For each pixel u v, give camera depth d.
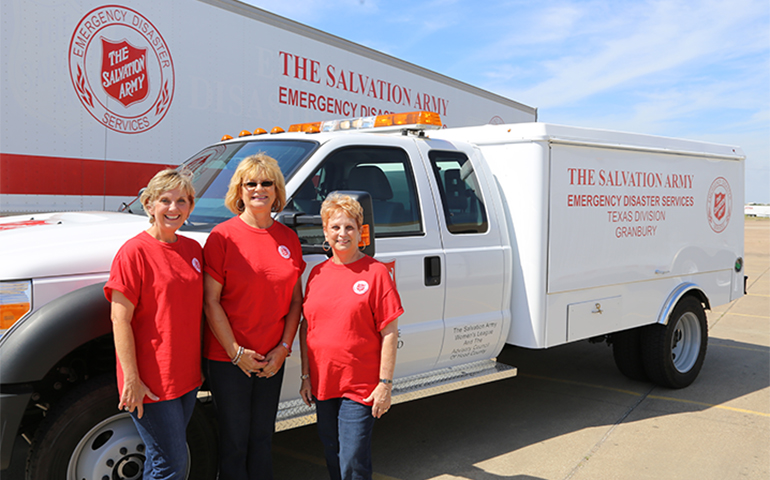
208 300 2.58
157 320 2.37
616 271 4.79
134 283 2.31
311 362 2.72
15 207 5.06
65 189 5.40
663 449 4.09
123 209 4.18
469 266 3.96
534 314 4.23
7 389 2.41
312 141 3.60
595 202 4.59
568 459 3.92
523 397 5.26
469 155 4.28
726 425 4.57
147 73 5.96
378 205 3.63
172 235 2.47
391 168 3.78
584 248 4.51
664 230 5.24
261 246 2.65
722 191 5.95
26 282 2.56
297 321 2.80
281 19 7.30
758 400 5.21
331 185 3.51
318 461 3.88
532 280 4.22
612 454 4.00
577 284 4.47
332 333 2.63
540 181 4.20
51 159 5.28
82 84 5.46
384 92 9.06
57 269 2.64
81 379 2.97
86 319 2.54
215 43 6.58
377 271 2.64
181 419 2.46
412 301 3.66
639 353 5.47
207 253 2.61
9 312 2.52
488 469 3.75
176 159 6.29
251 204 2.63
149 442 2.42
